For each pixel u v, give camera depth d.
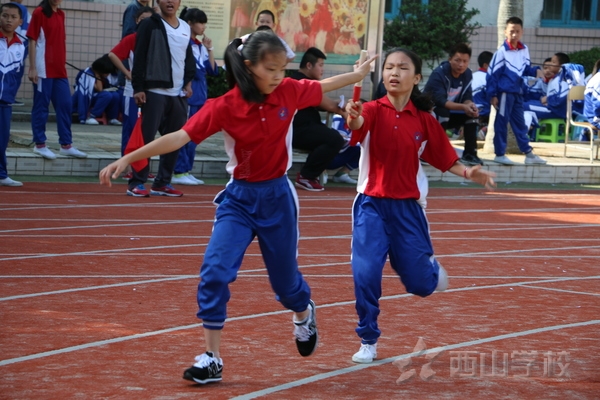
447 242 10.06
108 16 20.91
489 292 7.51
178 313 6.39
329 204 12.60
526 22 25.16
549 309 6.94
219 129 4.94
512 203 13.91
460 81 15.12
